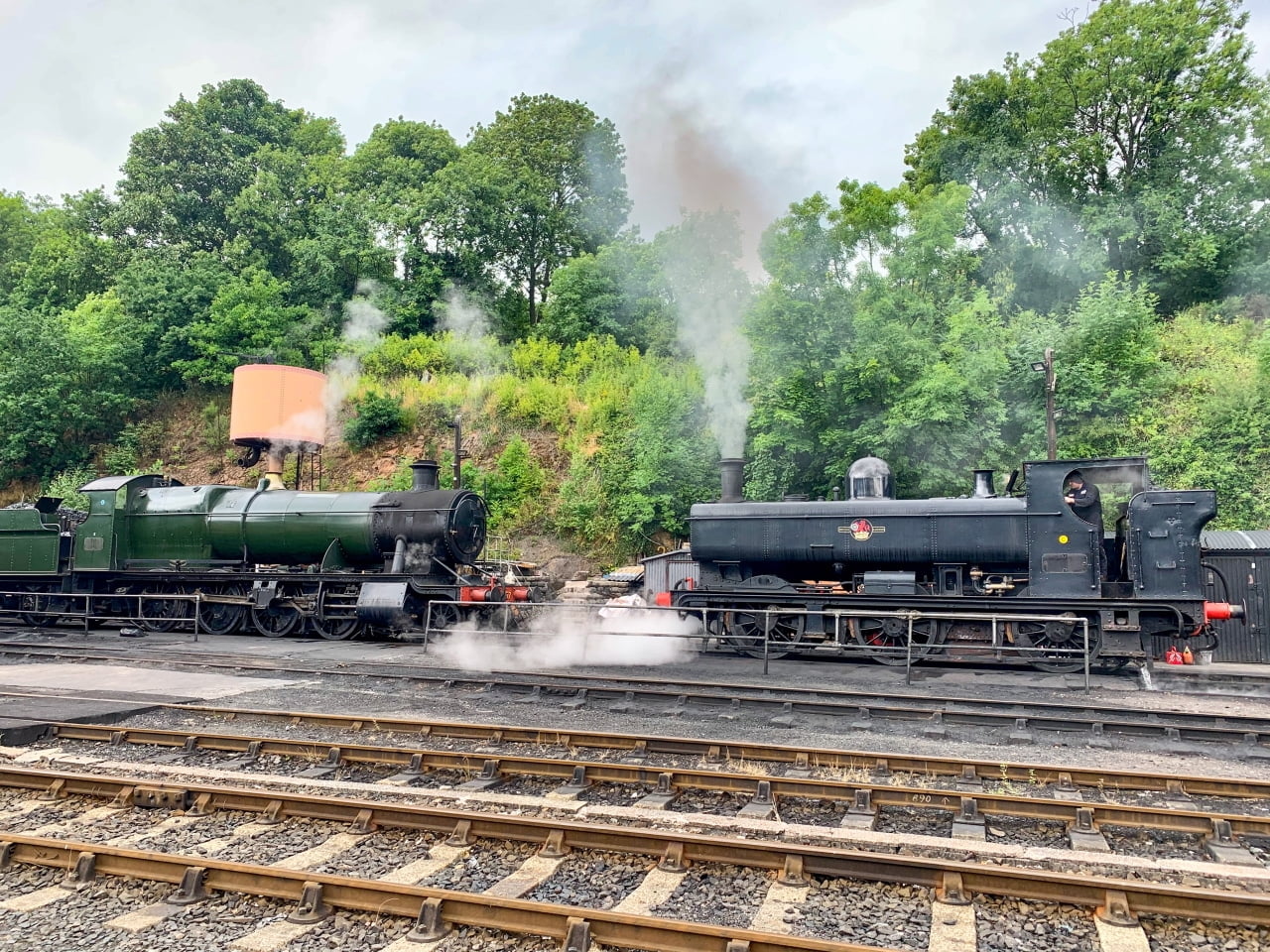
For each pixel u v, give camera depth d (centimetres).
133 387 3381
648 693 1096
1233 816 610
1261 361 2164
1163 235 2975
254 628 2066
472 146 4288
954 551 1478
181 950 452
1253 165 2994
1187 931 464
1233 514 2052
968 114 3300
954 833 619
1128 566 1370
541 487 2748
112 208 4003
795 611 1371
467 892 511
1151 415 2225
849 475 1719
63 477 3064
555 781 742
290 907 495
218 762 818
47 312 3456
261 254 3631
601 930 442
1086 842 596
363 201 3691
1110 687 1252
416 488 1920
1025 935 465
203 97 3991
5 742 867
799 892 510
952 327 2294
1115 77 3039
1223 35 3056
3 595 2133
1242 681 1327
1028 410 2273
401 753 793
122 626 2028
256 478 3009
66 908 498
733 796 701
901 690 1173
